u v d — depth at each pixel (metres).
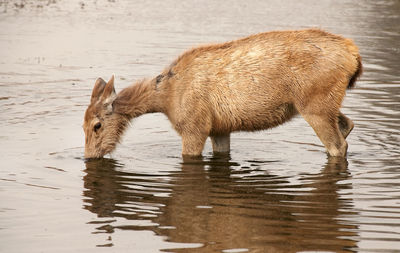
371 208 27.70
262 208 27.83
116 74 58.00
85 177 32.59
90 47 70.50
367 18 91.88
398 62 63.69
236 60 35.34
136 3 108.81
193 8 102.44
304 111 34.81
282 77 34.69
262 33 35.88
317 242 24.02
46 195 29.70
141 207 28.12
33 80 55.62
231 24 85.25
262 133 41.75
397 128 41.62
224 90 35.41
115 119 36.75
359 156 36.03
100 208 27.97
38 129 41.34
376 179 31.92
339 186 30.89
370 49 70.00
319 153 37.12
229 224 25.95
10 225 25.92
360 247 23.52
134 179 32.38
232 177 32.69
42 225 25.97
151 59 64.44
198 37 75.88
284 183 31.53
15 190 30.30
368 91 51.78
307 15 93.69
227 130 36.41
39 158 35.69
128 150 37.97
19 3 103.94
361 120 43.50
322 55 34.28
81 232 25.22
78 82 55.16
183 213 27.27
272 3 108.06
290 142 39.66
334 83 34.25
